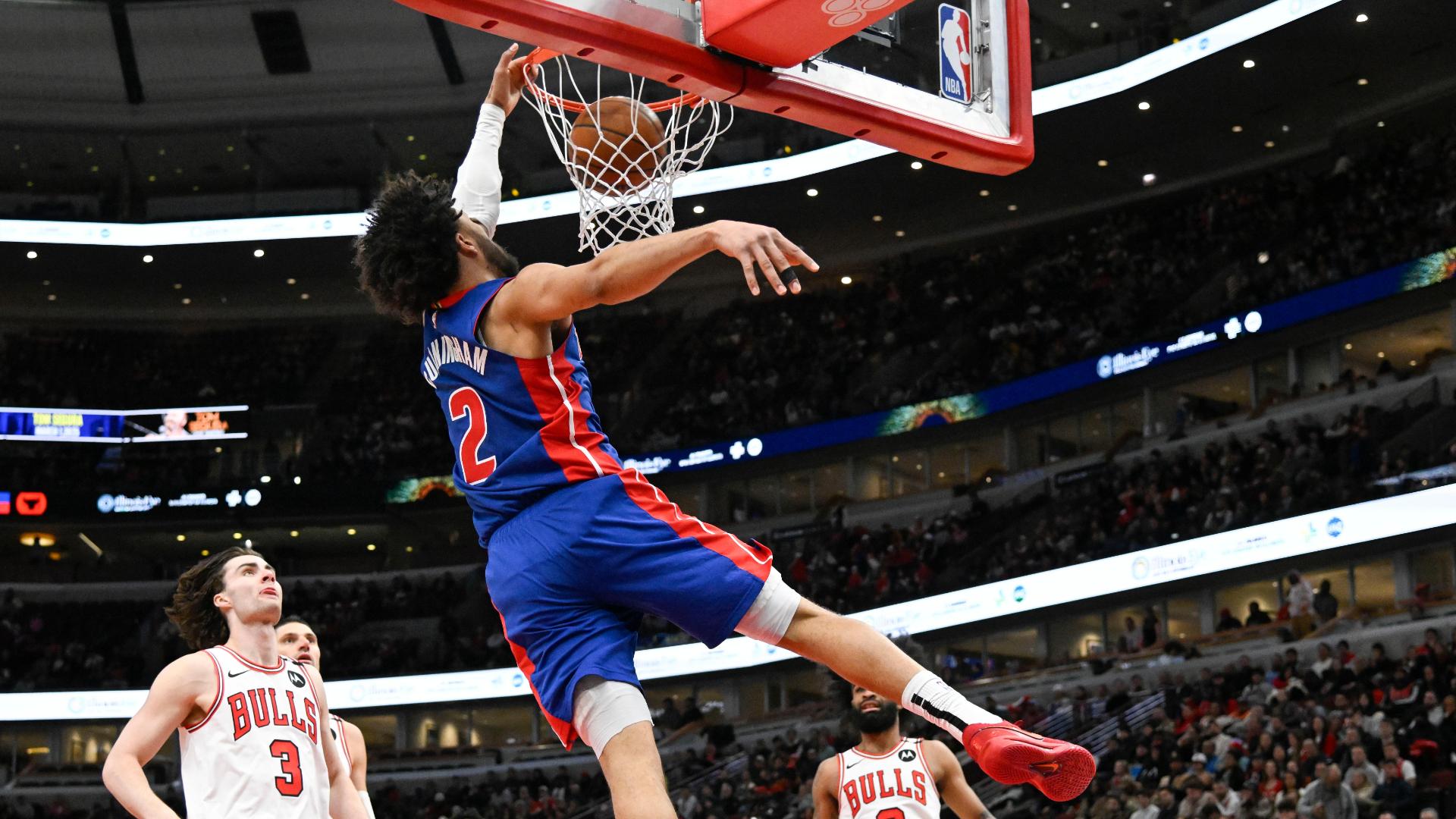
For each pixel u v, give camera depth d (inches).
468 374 101.8
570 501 97.2
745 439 1133.7
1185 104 980.6
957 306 1164.5
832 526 1067.3
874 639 95.1
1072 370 1015.0
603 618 97.0
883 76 155.0
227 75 1073.5
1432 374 841.5
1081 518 940.6
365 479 1181.1
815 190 1101.7
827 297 1237.7
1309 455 823.1
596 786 888.9
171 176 1179.9
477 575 1157.1
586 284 94.3
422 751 1033.5
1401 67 934.4
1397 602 735.1
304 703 148.3
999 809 677.3
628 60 136.8
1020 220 1163.9
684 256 91.0
